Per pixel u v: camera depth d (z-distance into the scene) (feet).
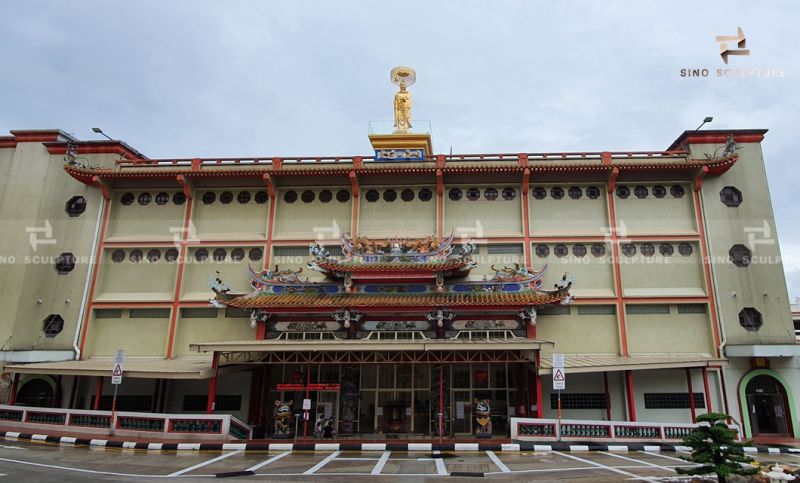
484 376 99.66
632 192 112.16
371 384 98.63
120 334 109.40
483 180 113.39
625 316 103.81
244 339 106.93
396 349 83.76
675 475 58.13
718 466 48.91
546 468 63.26
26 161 121.19
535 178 112.27
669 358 97.25
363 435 93.76
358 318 98.37
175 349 106.93
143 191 118.21
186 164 118.11
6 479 53.01
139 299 109.81
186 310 110.11
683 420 98.89
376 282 102.78
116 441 79.61
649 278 106.63
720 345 100.89
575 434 82.79
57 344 107.55
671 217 110.22
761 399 100.12
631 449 78.48
